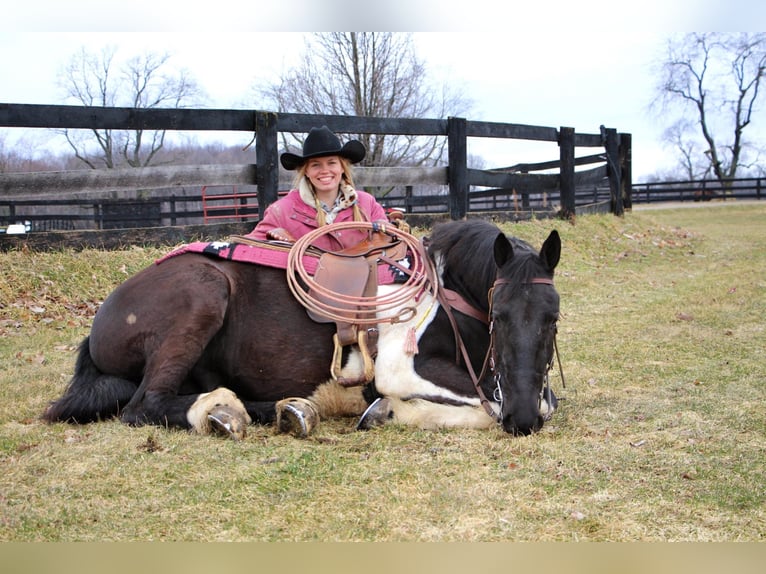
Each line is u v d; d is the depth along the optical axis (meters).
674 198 34.47
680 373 4.70
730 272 9.38
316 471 2.95
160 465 3.00
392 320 3.61
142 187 7.42
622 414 3.81
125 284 3.85
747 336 5.75
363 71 17.92
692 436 3.42
